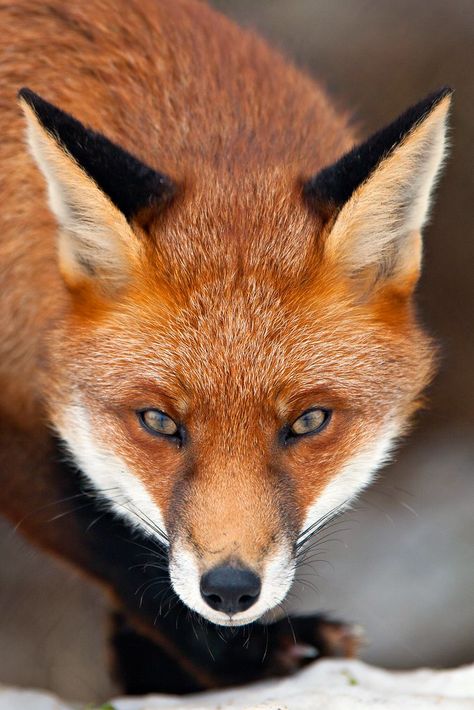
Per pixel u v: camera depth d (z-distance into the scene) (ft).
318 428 29.19
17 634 55.57
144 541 34.99
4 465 35.76
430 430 64.28
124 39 35.04
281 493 28.07
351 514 54.13
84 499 35.12
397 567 57.77
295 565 28.50
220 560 26.40
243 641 35.86
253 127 33.71
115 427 29.76
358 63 66.28
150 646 38.04
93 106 33.76
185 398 28.43
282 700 27.07
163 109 33.63
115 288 30.09
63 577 55.16
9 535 54.90
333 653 37.47
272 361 28.45
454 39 66.18
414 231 30.27
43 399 32.89
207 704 29.68
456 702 26.61
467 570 57.57
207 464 27.81
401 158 28.12
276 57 39.01
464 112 65.16
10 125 34.55
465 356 65.46
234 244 29.48
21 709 30.89
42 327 33.09
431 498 61.41
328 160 33.58
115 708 31.71
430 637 55.06
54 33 35.50
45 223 33.37
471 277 65.57
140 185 29.43
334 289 29.55
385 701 26.81
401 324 31.17
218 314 28.76
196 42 35.94
